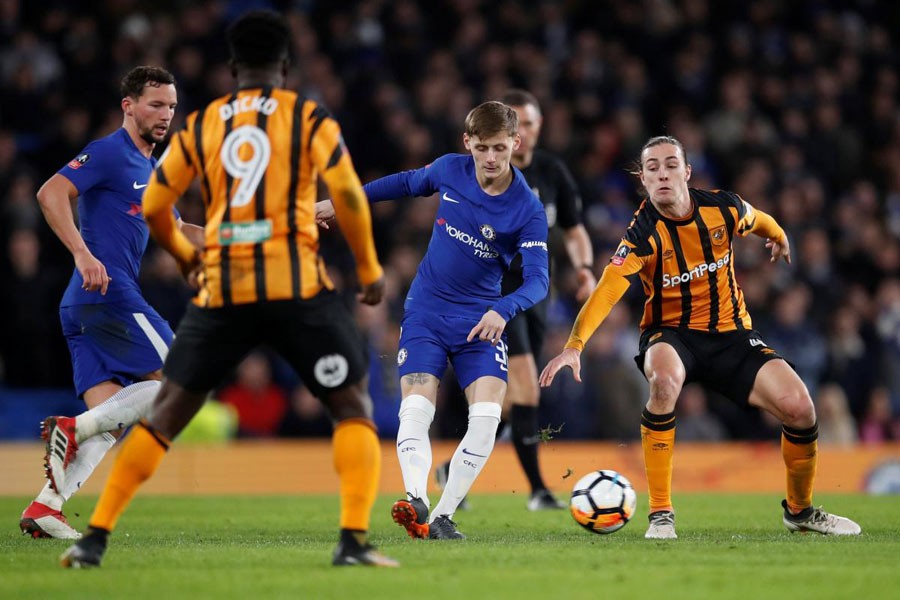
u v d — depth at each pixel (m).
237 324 15.84
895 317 54.56
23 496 39.09
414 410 21.73
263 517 28.03
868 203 62.12
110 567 16.58
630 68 64.94
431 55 63.00
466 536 21.86
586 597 14.16
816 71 68.75
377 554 16.47
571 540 21.00
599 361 47.62
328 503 34.19
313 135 15.84
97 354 22.77
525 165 30.14
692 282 22.38
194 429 44.38
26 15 58.53
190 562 17.23
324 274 16.12
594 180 57.28
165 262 46.56
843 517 24.95
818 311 55.12
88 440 22.03
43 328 46.31
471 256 22.23
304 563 17.05
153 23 58.88
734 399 22.59
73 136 51.16
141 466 16.14
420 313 22.39
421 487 21.20
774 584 15.20
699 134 62.88
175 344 16.11
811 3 72.75
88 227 22.80
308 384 16.17
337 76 60.06
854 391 52.34
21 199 48.53
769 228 23.62
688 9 69.50
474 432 21.50
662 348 22.12
